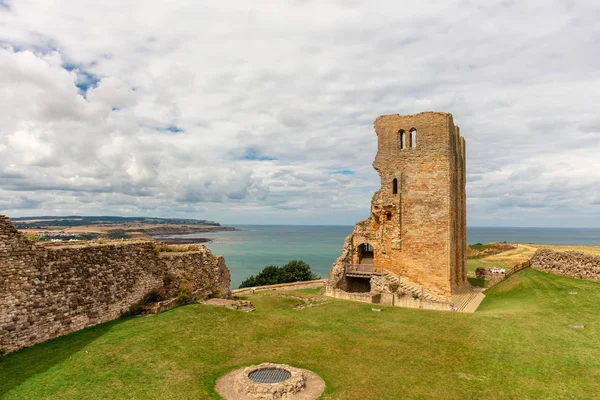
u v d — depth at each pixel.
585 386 15.29
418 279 36.25
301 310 29.08
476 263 62.12
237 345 19.55
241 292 45.00
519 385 15.62
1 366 15.18
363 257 45.03
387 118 38.91
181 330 20.42
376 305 31.34
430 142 36.75
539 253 40.28
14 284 16.64
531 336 20.77
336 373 16.73
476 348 19.69
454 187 38.28
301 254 150.88
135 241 25.14
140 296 23.59
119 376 15.07
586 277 32.53
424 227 36.34
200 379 15.51
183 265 27.28
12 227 16.80
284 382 14.69
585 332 21.00
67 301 18.92
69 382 14.29
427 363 18.00
